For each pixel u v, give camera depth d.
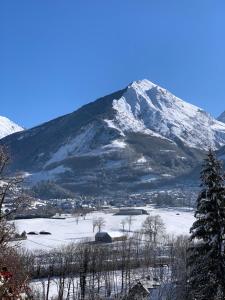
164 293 102.62
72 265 151.62
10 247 20.98
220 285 47.03
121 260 169.00
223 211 47.69
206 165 48.81
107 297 130.25
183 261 117.94
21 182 27.64
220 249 47.50
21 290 14.14
